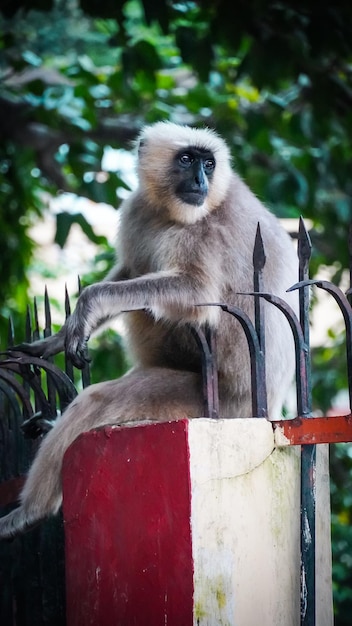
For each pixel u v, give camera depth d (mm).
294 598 5523
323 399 14172
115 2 12062
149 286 7184
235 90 14930
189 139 7965
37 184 15773
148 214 8273
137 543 5258
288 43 12352
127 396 7164
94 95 14734
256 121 13555
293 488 5605
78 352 6977
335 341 15203
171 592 5027
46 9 12266
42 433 7414
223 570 5082
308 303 5484
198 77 12406
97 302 7031
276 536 5430
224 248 7492
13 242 14539
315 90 12914
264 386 5594
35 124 14500
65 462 5773
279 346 7406
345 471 13469
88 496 5590
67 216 13039
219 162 7969
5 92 14523
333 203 15086
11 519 7047
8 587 7574
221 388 7500
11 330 7801
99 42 19984
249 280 7410
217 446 5152
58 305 16531
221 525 5109
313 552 5375
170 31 12742
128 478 5352
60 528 7121
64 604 7027
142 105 15031
